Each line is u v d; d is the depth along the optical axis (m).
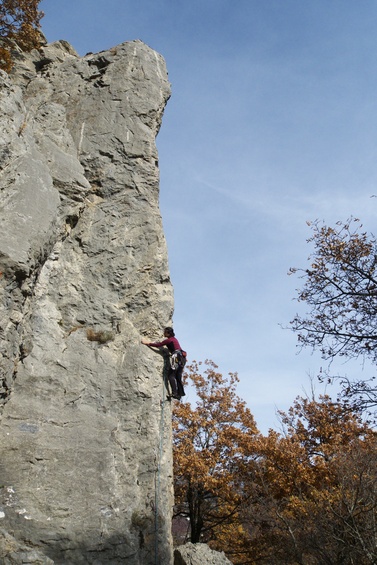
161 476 10.09
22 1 18.19
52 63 16.66
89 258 11.91
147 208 12.89
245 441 26.33
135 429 10.33
